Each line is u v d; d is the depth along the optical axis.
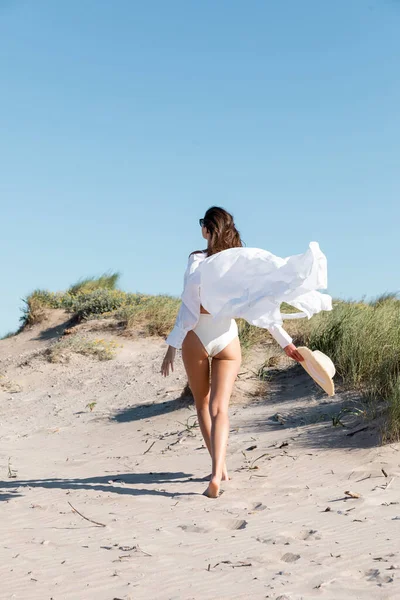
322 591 2.75
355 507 4.25
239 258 4.66
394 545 3.37
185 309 4.80
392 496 4.50
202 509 4.39
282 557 3.30
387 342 7.80
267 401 8.06
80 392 10.86
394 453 5.51
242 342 10.23
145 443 7.17
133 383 10.70
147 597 2.76
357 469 5.23
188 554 3.37
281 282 4.53
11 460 6.69
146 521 4.11
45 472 5.99
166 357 5.01
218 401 4.79
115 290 17.00
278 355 9.66
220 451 4.74
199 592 2.80
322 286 4.52
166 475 5.62
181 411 8.36
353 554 3.26
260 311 4.60
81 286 18.17
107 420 8.81
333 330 8.86
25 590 2.87
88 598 2.75
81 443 7.64
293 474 5.29
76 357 12.77
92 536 3.77
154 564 3.21
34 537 3.77
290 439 6.37
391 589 2.72
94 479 5.58
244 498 4.68
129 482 5.41
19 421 9.61
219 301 4.70
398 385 6.16
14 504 4.68
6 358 14.24
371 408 6.57
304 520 4.00
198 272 4.73
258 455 6.00
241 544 3.54
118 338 13.69
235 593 2.77
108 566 3.18
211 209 4.96
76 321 15.81
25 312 17.17
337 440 6.10
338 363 8.16
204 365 4.88
